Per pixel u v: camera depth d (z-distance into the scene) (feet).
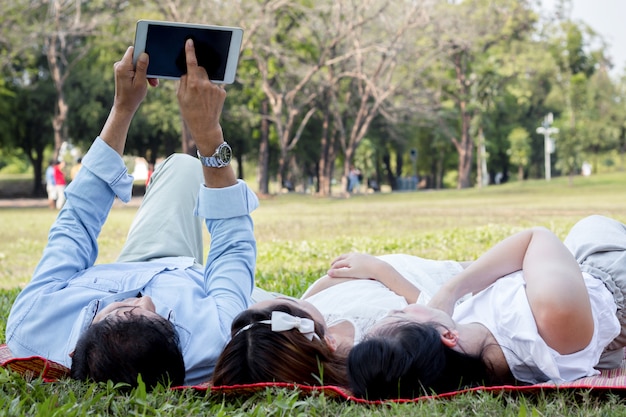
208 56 9.36
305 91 126.72
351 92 136.77
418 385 8.50
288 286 20.22
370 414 8.20
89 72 135.74
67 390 8.88
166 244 11.57
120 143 10.62
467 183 159.43
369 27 116.78
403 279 11.22
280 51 112.06
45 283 10.09
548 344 9.10
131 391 8.69
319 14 110.22
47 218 73.26
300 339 8.91
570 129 141.59
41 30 112.47
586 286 9.65
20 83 134.82
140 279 10.12
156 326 8.88
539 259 9.58
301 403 8.32
